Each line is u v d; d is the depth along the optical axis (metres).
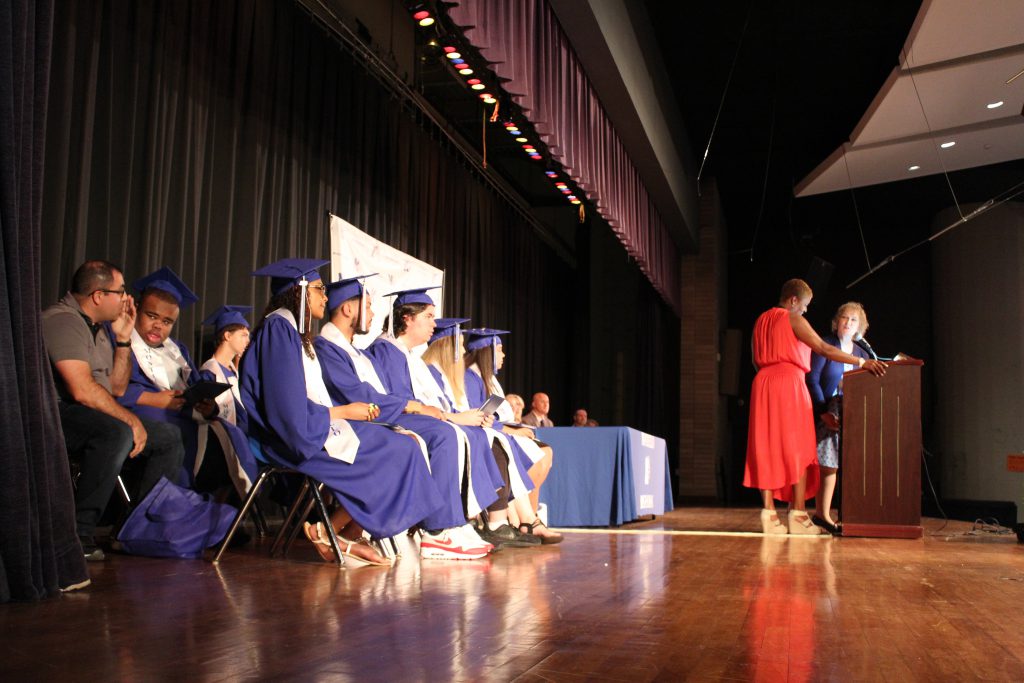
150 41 4.67
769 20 9.05
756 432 5.47
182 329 4.89
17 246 2.14
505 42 5.27
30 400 2.19
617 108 7.90
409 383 4.04
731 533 5.50
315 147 6.32
